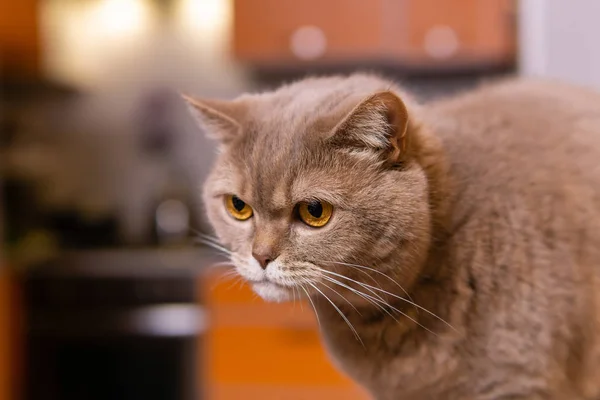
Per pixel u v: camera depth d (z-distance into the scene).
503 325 0.85
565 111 0.97
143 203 2.83
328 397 2.07
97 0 2.87
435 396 0.93
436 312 0.88
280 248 0.86
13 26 2.46
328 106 0.89
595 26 1.49
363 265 0.85
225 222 0.95
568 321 0.85
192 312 2.24
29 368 2.30
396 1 2.24
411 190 0.84
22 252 2.46
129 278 2.27
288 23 2.27
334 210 0.85
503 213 0.87
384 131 0.82
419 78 2.52
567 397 0.89
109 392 2.29
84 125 2.87
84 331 2.28
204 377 2.18
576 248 0.86
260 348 2.10
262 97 1.01
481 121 0.95
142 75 2.85
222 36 2.80
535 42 1.55
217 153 1.01
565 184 0.88
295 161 0.85
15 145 2.84
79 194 2.84
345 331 0.95
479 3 2.22
